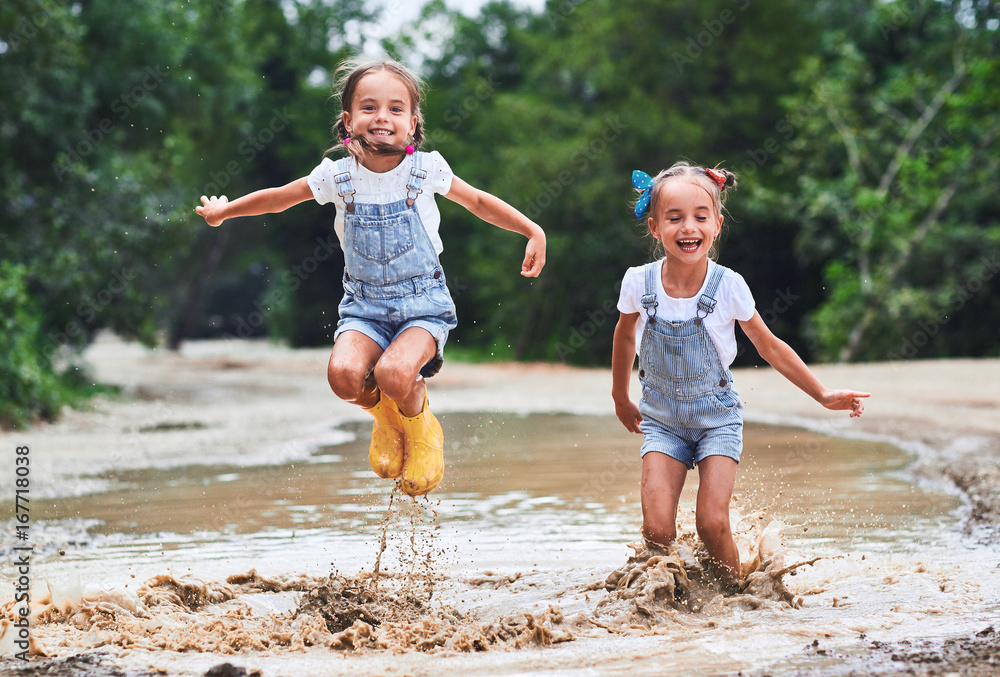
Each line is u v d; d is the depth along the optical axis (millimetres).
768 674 4000
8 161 22562
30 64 21016
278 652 4656
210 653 4633
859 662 4125
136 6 25438
